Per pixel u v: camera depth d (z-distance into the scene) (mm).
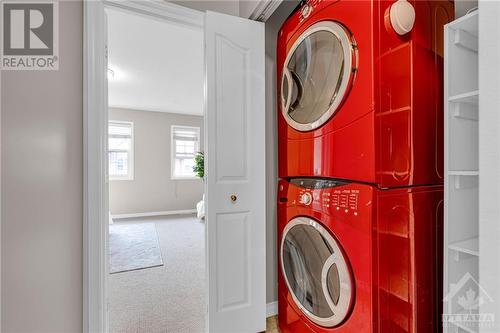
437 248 1107
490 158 652
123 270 2641
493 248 644
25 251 1024
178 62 3256
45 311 1121
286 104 1455
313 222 1221
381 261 944
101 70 1359
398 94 993
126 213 5887
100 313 1344
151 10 1479
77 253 1299
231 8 1774
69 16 1256
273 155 1856
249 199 1637
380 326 935
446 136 1000
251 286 1629
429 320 1068
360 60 985
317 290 1223
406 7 976
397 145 988
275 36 1877
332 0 1113
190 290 2203
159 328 1667
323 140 1179
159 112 6234
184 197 6520
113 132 5840
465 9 1239
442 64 1133
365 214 958
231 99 1591
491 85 648
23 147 1022
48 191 1144
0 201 917
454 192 1003
